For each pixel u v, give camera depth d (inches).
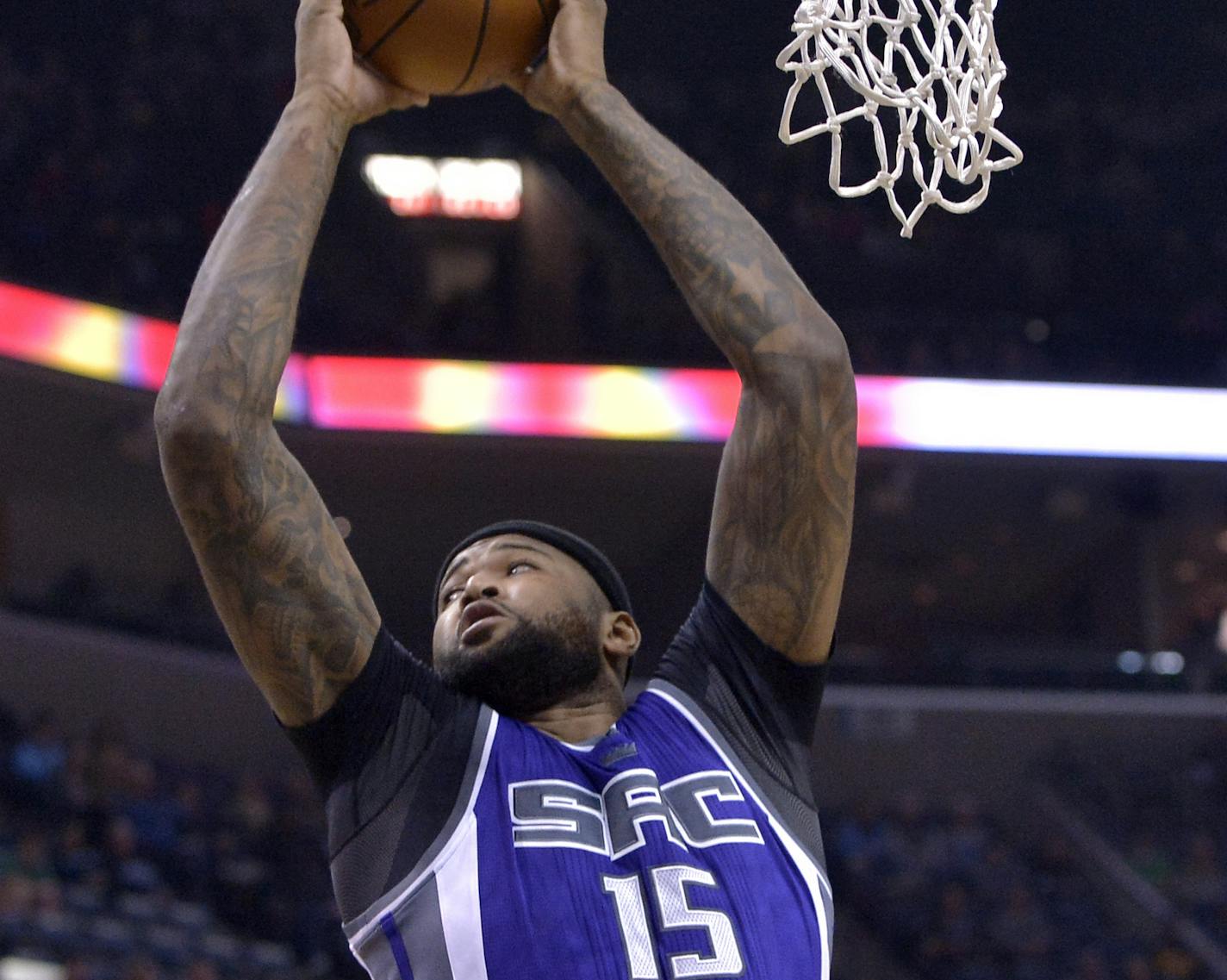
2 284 518.9
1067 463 600.4
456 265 679.1
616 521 681.0
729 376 585.6
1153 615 716.7
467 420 575.2
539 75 87.3
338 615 70.8
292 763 593.6
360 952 68.4
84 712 546.9
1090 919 536.4
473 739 71.5
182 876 435.8
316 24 84.3
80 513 650.8
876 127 90.6
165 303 568.1
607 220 674.2
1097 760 633.0
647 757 73.2
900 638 751.1
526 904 65.7
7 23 640.4
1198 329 648.4
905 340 647.8
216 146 631.8
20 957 348.2
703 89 685.9
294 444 587.8
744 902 68.0
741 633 77.3
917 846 567.8
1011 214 689.6
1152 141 710.5
